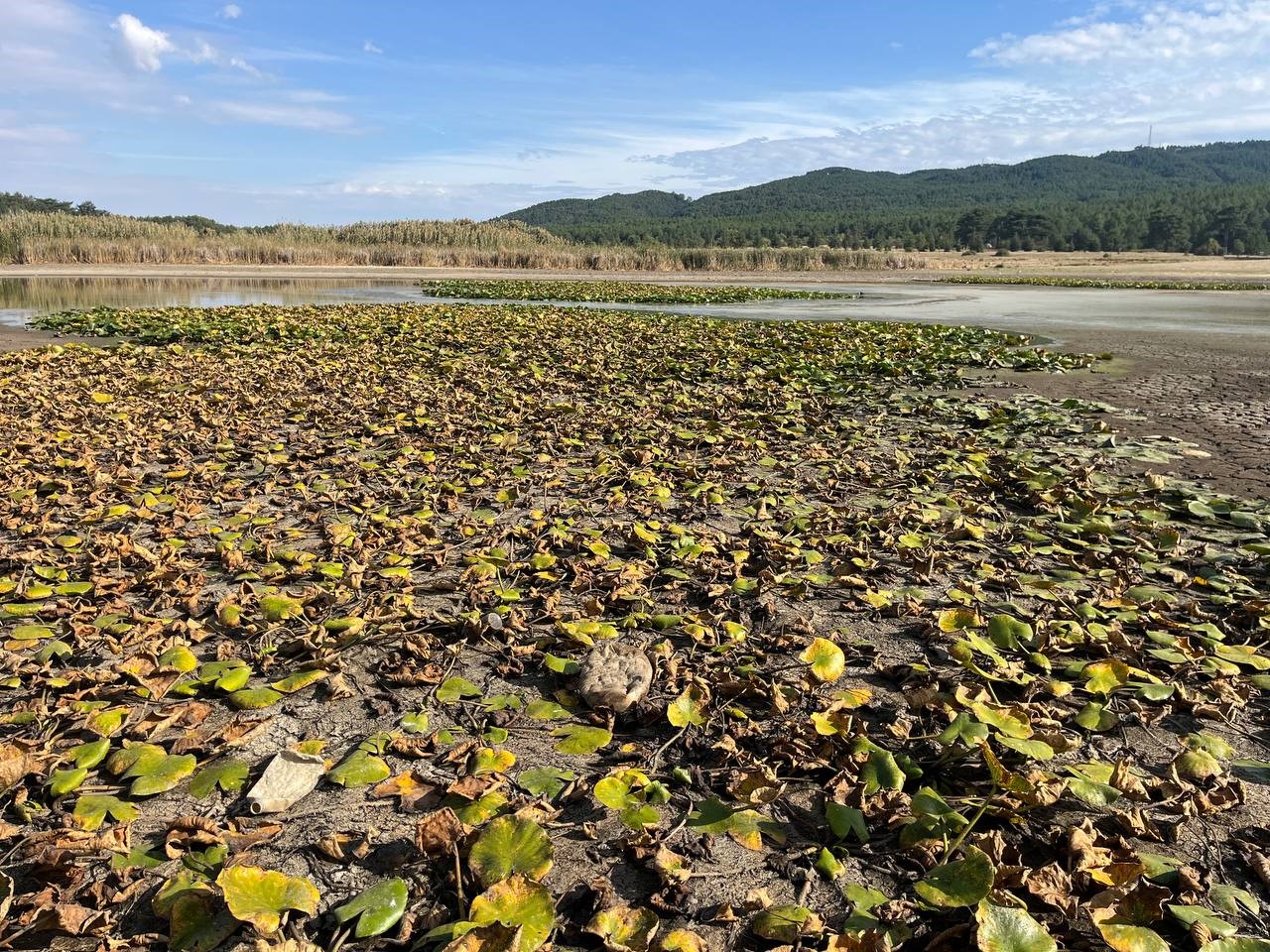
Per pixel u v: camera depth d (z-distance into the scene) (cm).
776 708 262
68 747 243
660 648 298
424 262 4309
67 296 2225
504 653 304
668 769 238
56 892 183
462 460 580
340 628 309
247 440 633
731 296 2452
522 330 1422
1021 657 302
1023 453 601
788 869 199
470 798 217
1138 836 210
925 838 203
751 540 420
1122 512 470
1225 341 1297
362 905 178
